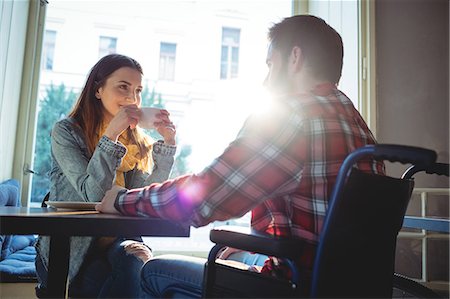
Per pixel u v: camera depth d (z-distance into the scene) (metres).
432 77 2.65
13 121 2.46
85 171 1.30
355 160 0.72
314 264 0.75
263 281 0.79
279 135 0.82
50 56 2.79
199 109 3.07
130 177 1.59
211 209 0.82
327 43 0.97
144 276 1.05
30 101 2.59
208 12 3.16
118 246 1.36
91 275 1.34
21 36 2.50
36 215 0.83
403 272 2.46
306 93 0.91
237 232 0.80
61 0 2.86
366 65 2.57
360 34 2.57
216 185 0.82
